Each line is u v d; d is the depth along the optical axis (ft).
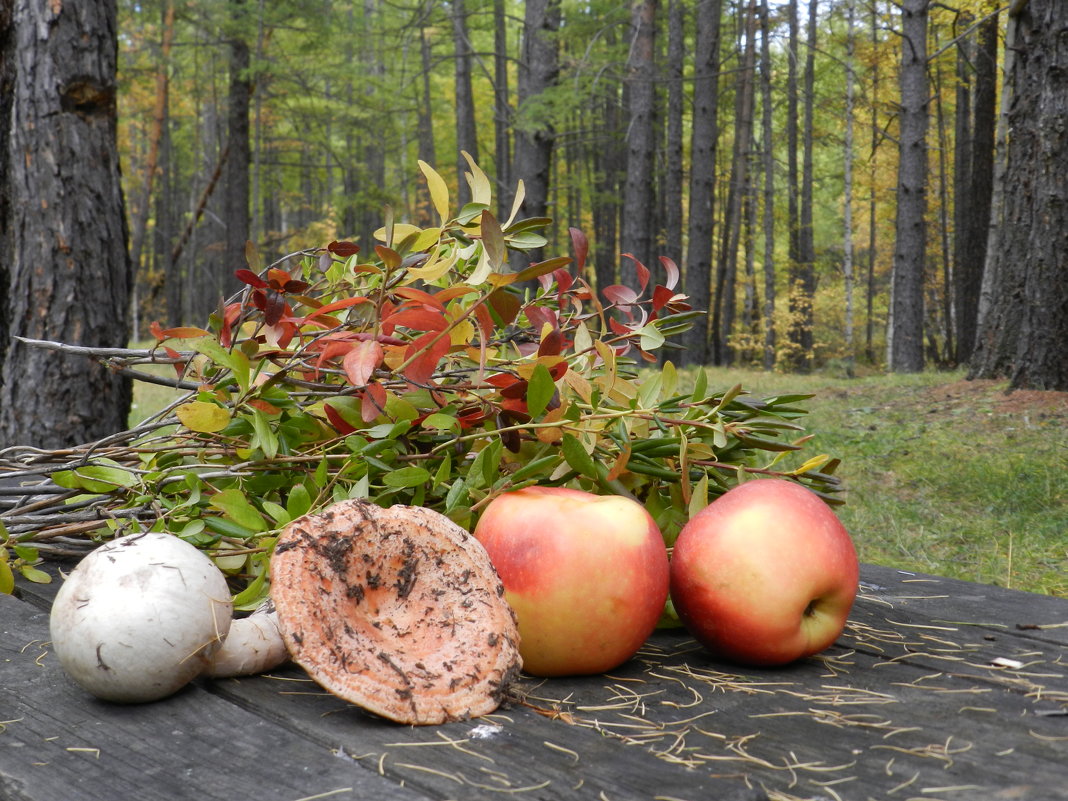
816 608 4.45
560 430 4.83
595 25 56.75
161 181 118.42
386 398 5.01
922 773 2.99
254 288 4.98
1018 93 29.99
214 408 4.91
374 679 3.50
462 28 66.85
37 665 4.19
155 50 66.64
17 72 14.42
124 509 5.39
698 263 60.64
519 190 5.62
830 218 130.21
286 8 57.47
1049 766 3.04
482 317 4.90
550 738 3.34
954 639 4.81
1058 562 13.24
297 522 3.87
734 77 93.09
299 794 2.82
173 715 3.55
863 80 81.87
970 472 19.02
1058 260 25.90
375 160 107.65
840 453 22.17
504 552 4.20
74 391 14.29
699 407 5.16
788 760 3.12
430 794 2.85
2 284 15.21
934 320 104.58
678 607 4.53
